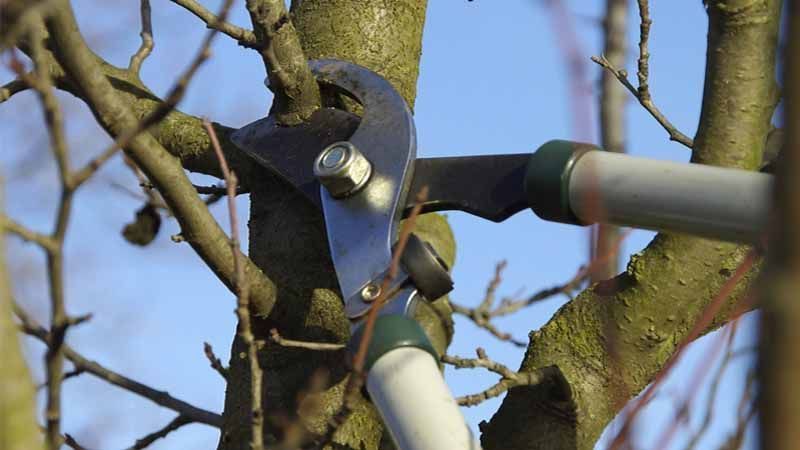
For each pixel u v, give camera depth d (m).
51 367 2.89
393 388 3.10
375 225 3.76
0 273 2.35
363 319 3.52
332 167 3.85
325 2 5.00
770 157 4.26
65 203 2.72
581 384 4.13
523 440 4.18
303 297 4.28
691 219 3.03
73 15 3.53
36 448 2.35
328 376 4.19
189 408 4.33
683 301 4.09
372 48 4.89
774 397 1.59
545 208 3.29
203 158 4.62
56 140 2.68
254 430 3.26
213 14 4.29
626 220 3.16
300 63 4.32
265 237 4.45
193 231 3.99
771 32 3.98
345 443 4.11
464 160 3.85
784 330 1.59
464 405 3.89
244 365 4.33
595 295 4.23
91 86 3.65
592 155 3.26
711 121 4.02
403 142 3.96
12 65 2.76
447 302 4.11
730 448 2.91
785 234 1.60
